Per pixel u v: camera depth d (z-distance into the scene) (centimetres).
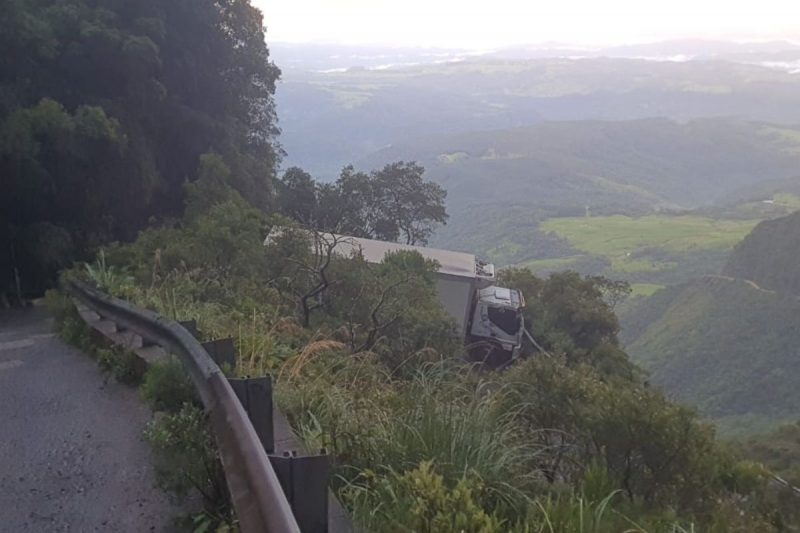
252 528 249
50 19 2467
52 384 700
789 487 684
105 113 2295
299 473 294
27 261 1955
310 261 1517
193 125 2945
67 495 433
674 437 509
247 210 1864
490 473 406
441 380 589
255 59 3319
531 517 362
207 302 989
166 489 381
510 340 2548
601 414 524
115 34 2480
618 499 458
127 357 686
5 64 2275
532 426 554
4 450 514
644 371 2883
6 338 1045
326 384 573
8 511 413
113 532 384
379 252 2575
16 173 1903
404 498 347
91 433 544
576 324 3309
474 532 320
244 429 315
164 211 2917
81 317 970
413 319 1298
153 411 530
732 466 671
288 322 916
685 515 488
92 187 2108
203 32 3052
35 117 1958
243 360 622
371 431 442
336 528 324
